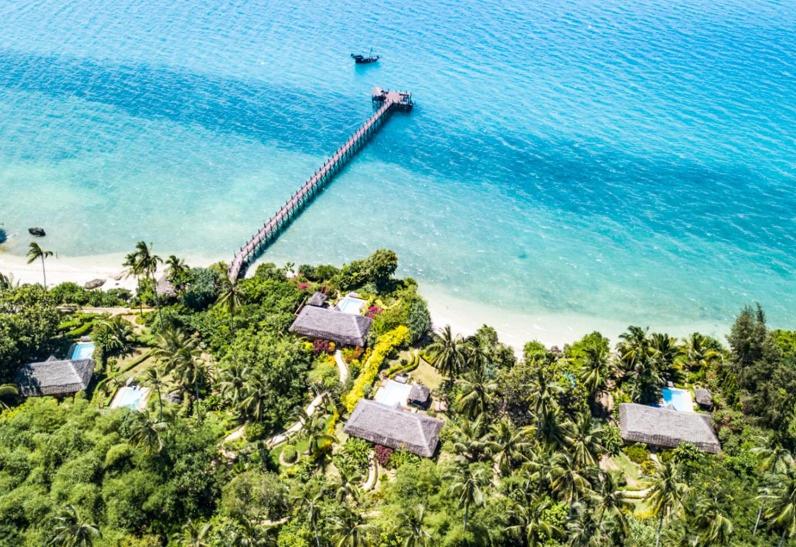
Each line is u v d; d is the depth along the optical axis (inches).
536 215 5757.9
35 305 4040.4
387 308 4411.9
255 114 7155.5
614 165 6363.2
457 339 3917.3
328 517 2913.4
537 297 4901.6
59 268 4943.4
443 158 6520.7
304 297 4510.3
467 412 3427.7
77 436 3230.8
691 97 7500.0
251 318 4261.8
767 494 2928.2
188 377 3624.5
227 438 3545.8
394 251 5315.0
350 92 7672.2
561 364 4023.1
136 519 3009.4
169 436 3235.7
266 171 6230.3
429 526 2910.9
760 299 4911.4
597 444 3144.7
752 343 3764.8
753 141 6683.1
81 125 6835.6
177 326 4244.6
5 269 4877.0
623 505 3070.9
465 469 2839.6
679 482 2881.4
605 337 4515.3
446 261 5226.4
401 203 5885.8
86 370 3818.9
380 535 2920.8
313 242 5374.0
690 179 6156.5
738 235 5516.7
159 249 5211.6
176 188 5949.8
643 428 3570.4
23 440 3248.0
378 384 3917.3
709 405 3821.4
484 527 2896.2
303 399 3782.0
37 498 2962.6
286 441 3550.7
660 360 3922.2
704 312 4803.2
